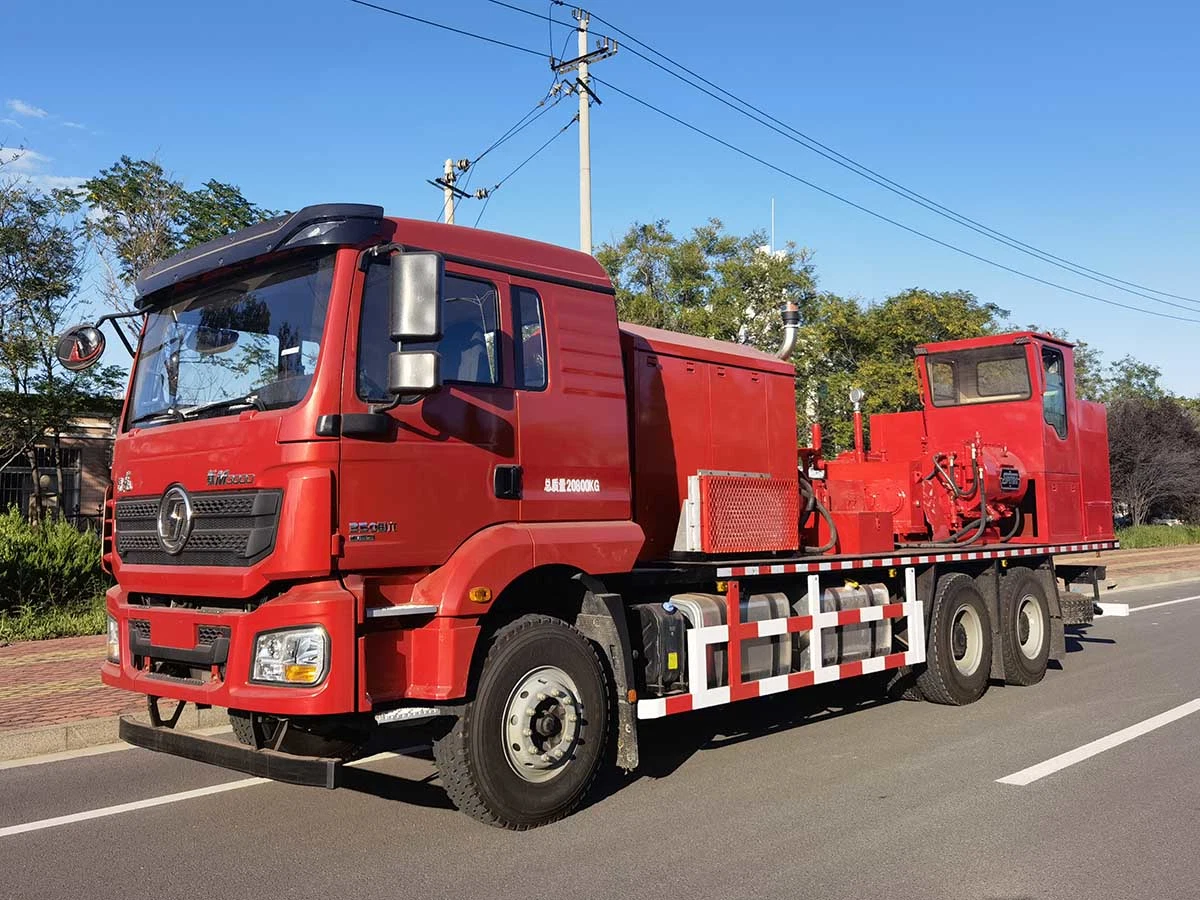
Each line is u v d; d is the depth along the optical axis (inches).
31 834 222.2
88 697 360.8
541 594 242.7
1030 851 201.8
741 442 320.5
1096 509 464.1
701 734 314.3
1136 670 431.5
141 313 255.0
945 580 363.9
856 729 319.6
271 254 214.7
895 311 1110.4
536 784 217.9
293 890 184.7
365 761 282.0
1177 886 183.0
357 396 203.8
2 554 541.0
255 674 196.4
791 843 207.9
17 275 789.9
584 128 789.2
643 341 292.0
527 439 232.5
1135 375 2400.3
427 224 223.8
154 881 190.7
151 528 226.5
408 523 207.5
